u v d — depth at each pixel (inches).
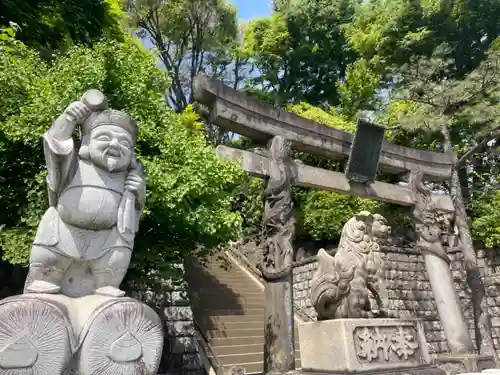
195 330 445.7
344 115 810.8
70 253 148.7
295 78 1028.5
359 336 272.2
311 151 368.2
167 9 990.4
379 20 799.1
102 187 155.0
